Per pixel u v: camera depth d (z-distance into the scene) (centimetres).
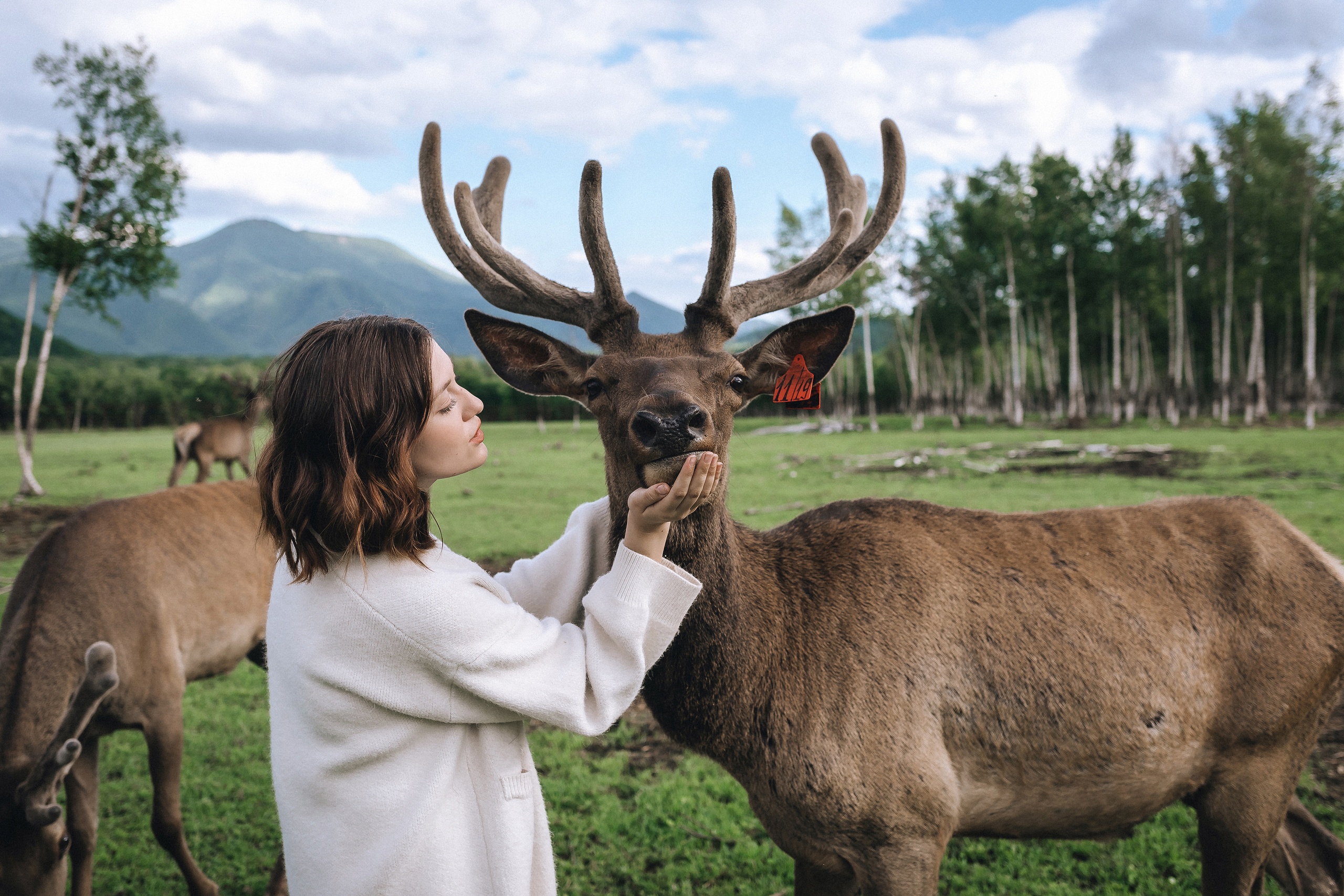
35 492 1483
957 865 321
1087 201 3020
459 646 129
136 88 1523
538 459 2000
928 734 215
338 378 131
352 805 130
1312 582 235
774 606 223
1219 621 232
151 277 1614
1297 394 3916
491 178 291
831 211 301
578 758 423
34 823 229
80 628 313
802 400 237
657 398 181
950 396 4650
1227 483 1212
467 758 137
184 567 361
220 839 364
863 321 3106
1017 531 246
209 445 1363
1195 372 4178
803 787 211
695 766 409
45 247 1495
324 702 131
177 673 346
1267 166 2705
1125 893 296
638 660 142
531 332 238
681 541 206
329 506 129
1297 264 2786
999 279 3353
